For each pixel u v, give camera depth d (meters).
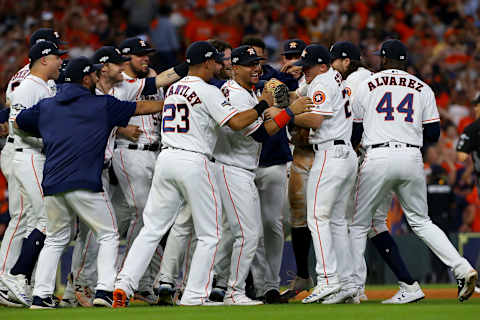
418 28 70.62
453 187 51.62
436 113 27.53
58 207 25.52
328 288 26.34
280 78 30.77
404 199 27.17
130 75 29.69
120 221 31.44
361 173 27.20
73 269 29.19
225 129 26.62
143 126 29.86
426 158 48.69
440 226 44.59
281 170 28.83
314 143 26.97
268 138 26.39
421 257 44.38
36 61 28.00
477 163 35.12
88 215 25.55
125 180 29.73
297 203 29.67
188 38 69.12
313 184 26.78
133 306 26.06
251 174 27.19
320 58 26.66
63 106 25.80
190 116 25.50
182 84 25.88
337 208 27.23
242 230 26.84
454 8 72.88
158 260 30.36
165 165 25.48
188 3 72.12
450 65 66.38
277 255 29.12
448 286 42.34
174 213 25.94
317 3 70.81
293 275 40.38
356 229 27.81
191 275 25.73
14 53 64.94
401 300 26.92
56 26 67.12
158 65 63.03
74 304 29.11
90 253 29.00
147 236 25.56
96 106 25.70
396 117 26.83
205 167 25.58
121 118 25.94
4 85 55.47
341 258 27.19
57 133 25.48
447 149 53.62
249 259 26.94
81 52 66.00
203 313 21.59
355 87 29.83
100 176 25.64
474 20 73.81
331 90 26.48
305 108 26.08
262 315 20.69
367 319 19.31
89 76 26.36
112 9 71.19
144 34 67.12
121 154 29.61
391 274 43.41
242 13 70.19
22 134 26.70
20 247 29.22
